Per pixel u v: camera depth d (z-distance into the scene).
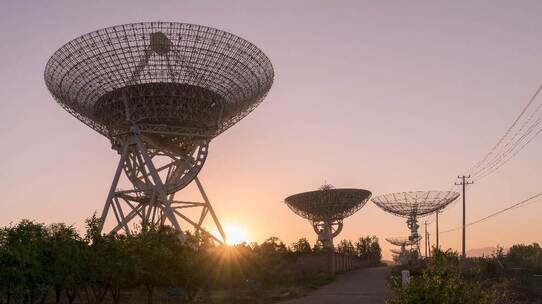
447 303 18.36
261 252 67.88
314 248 100.06
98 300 38.59
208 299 53.81
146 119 60.03
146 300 52.59
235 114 63.31
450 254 20.47
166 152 63.84
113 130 62.31
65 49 55.88
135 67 55.81
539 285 44.47
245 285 61.91
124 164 62.00
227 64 57.22
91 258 35.34
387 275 84.19
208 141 62.88
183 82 56.75
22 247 32.09
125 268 36.31
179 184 63.31
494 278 57.97
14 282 31.22
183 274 42.53
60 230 36.97
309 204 100.56
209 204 65.50
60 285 33.91
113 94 58.09
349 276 86.19
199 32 55.34
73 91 58.09
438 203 102.06
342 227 102.50
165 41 54.94
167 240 42.97
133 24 54.44
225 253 52.88
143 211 63.41
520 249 96.88
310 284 72.12
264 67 59.62
